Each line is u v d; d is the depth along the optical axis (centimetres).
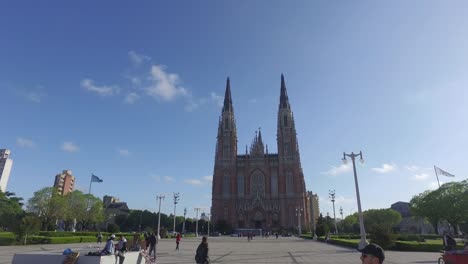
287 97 17050
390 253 3797
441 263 2373
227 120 16875
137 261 2423
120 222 16862
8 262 2548
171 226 16800
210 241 7675
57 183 19625
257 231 13738
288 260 3103
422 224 16312
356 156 4316
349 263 2844
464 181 9019
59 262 1941
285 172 15525
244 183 15912
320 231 8644
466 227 9275
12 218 5188
